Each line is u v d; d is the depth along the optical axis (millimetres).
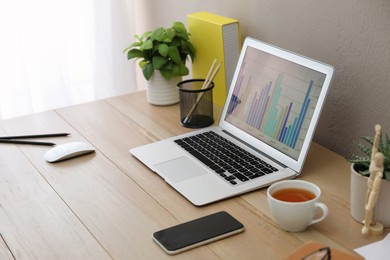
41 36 2395
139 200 1276
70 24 2434
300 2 1504
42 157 1508
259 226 1158
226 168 1369
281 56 1433
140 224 1187
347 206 1212
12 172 1435
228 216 1185
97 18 2447
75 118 1731
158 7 2287
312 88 1328
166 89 1762
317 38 1481
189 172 1364
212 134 1557
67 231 1183
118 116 1730
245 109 1518
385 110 1338
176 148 1493
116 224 1193
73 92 2545
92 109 1793
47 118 1739
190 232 1135
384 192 1096
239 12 1756
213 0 1874
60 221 1220
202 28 1734
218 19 1717
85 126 1673
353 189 1143
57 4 2379
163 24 2285
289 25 1563
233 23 1677
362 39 1353
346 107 1440
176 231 1142
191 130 1607
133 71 2553
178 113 1732
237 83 1563
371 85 1359
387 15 1277
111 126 1664
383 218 1120
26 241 1160
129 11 2471
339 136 1479
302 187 1156
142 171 1405
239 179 1316
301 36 1531
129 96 1886
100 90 2568
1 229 1205
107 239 1146
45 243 1149
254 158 1408
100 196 1304
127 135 1600
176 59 1704
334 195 1257
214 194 1265
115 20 2457
